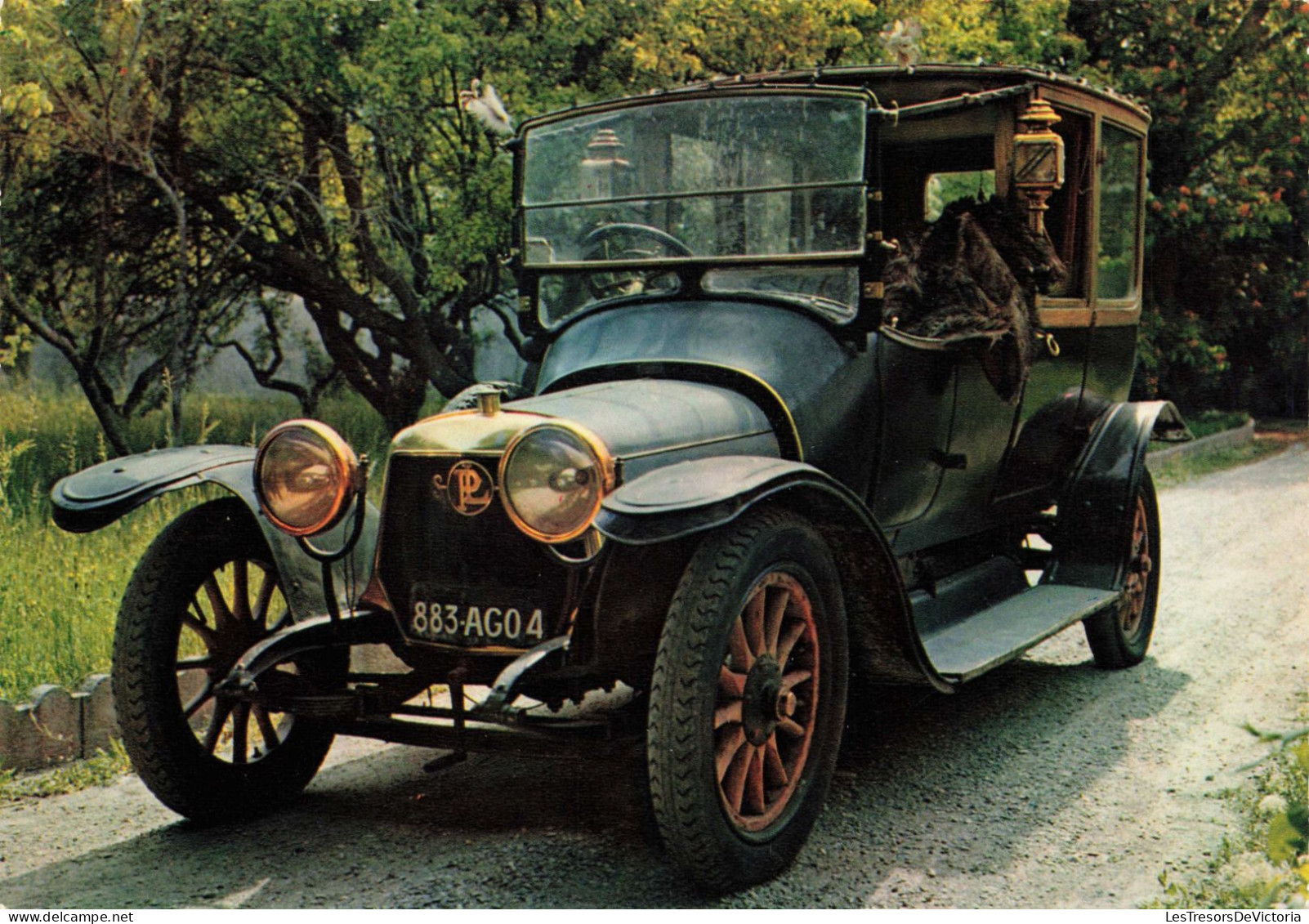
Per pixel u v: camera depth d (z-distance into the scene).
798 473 3.36
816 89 4.21
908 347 4.41
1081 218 5.54
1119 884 3.45
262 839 3.80
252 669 3.62
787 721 3.53
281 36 9.00
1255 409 18.62
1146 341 14.48
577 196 4.56
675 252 4.40
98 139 8.33
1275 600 6.95
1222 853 3.62
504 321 11.31
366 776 4.41
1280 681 5.47
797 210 4.23
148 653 3.72
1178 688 5.41
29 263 9.55
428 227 10.10
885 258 4.12
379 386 11.39
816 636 3.61
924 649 3.90
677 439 3.61
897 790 4.21
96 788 4.25
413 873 3.52
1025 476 5.46
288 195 9.55
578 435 3.28
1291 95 13.58
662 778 3.19
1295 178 14.95
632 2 9.86
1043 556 5.91
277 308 11.82
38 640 5.04
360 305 10.29
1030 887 3.43
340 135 9.98
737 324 4.16
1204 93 13.46
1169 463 12.70
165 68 8.55
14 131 8.33
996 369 4.77
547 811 4.02
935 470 4.68
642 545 3.29
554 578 3.49
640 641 3.47
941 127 5.39
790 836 3.53
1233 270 15.55
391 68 8.82
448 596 3.62
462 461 3.54
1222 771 4.35
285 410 12.73
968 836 3.81
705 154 4.34
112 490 3.76
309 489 3.61
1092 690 5.39
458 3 9.59
